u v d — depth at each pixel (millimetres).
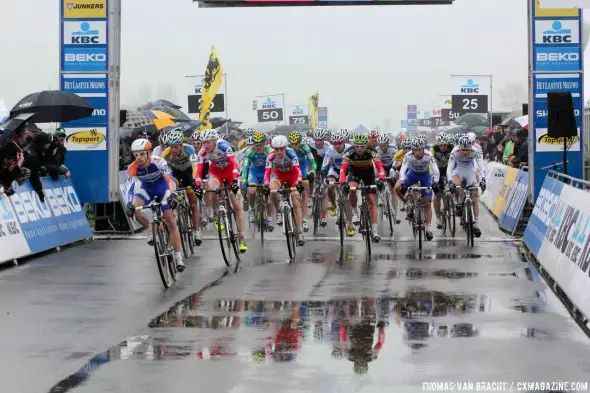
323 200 24719
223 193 18844
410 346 10328
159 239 15305
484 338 10719
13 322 12125
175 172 19906
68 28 24438
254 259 18969
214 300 13797
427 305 13031
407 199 21938
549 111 20750
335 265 17734
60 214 21641
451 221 22969
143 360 9805
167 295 14352
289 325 11680
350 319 12008
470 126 61875
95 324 11945
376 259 18609
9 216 18641
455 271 16641
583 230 13297
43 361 9820
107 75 24438
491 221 27938
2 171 17547
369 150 20422
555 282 14703
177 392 8484
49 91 22703
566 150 21328
